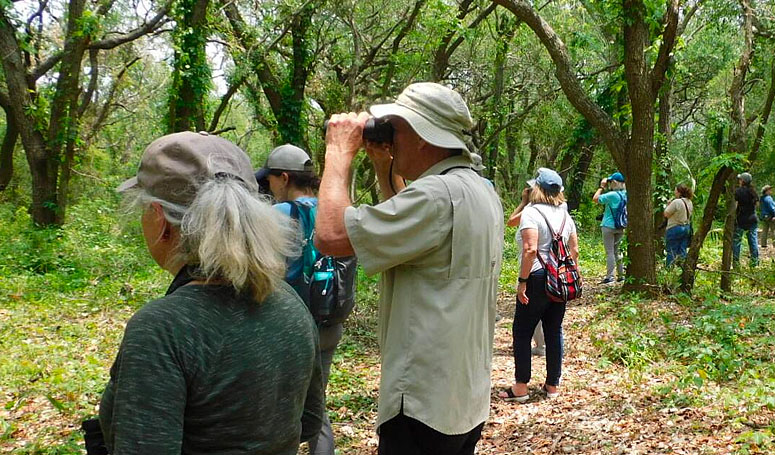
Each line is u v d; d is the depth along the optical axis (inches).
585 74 753.6
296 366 65.7
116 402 56.7
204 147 64.7
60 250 547.8
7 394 233.3
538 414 211.3
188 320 59.1
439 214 86.9
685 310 345.1
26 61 737.6
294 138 752.3
